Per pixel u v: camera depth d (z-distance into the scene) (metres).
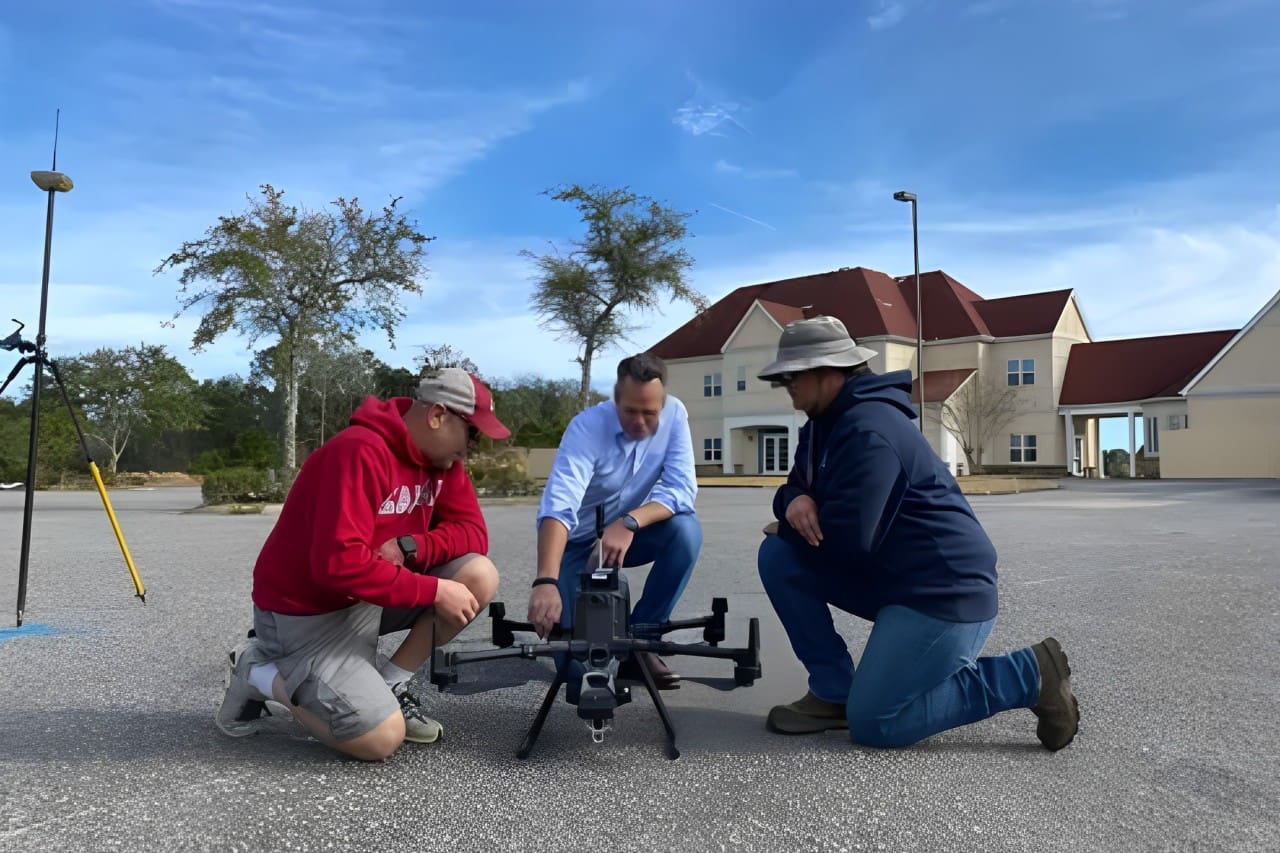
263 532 14.09
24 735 3.50
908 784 2.95
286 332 24.83
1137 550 9.84
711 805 2.78
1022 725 3.62
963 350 42.47
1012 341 42.47
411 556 3.21
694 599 6.84
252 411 62.84
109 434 53.19
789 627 3.55
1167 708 3.82
